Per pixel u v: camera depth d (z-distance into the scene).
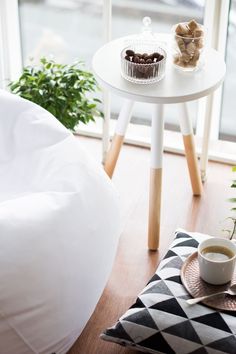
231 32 2.34
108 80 1.90
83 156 1.75
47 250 1.50
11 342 1.50
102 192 1.70
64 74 2.32
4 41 2.54
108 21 2.23
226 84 2.45
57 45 2.67
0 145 1.91
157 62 1.85
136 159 2.54
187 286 1.66
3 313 1.45
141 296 1.66
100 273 1.67
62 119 2.26
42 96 2.24
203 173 2.40
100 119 2.71
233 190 2.36
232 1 2.28
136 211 2.26
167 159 2.54
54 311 1.53
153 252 2.07
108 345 1.74
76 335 1.67
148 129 2.65
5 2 2.46
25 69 2.36
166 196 2.33
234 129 2.53
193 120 2.57
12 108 1.90
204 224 2.20
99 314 1.84
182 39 1.90
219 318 1.57
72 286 1.56
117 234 1.76
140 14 2.46
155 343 1.58
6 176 1.87
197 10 2.38
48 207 1.54
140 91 1.84
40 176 1.77
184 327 1.56
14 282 1.45
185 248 1.81
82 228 1.59
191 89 1.85
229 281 1.67
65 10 2.57
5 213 1.50
